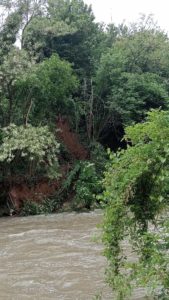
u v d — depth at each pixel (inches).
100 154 1033.5
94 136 1101.1
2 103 924.6
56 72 989.8
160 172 202.1
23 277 398.6
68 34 1194.0
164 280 190.2
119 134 1141.7
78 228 655.8
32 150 846.5
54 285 370.9
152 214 214.5
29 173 902.4
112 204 212.5
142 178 210.7
